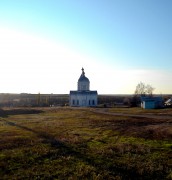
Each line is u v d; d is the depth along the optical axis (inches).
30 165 834.2
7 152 996.6
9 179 709.9
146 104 3826.3
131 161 869.2
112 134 1406.3
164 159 889.5
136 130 1509.6
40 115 2753.4
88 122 2005.4
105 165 828.0
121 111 3198.8
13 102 5620.1
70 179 708.0
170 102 4247.0
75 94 4798.2
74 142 1176.8
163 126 1622.8
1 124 1937.7
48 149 1038.4
